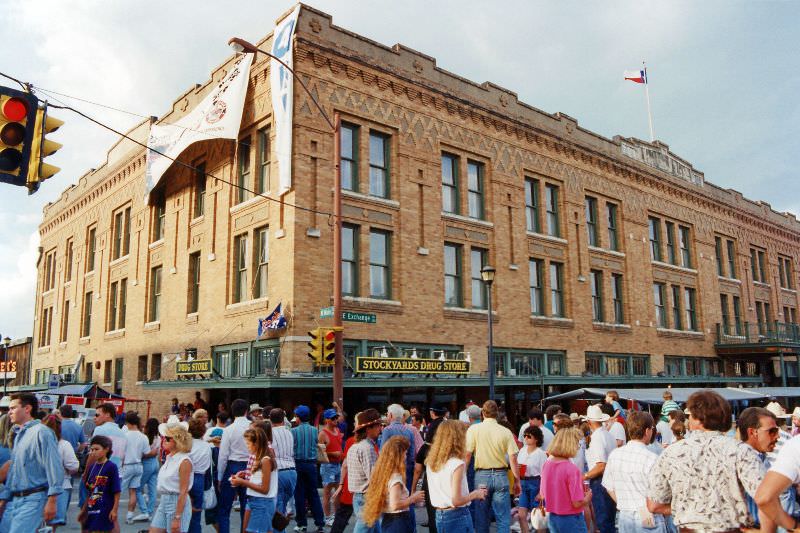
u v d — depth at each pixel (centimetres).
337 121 1675
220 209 2361
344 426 1514
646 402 2081
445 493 673
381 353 2100
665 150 3600
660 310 3381
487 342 2438
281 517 888
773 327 4212
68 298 3681
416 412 1284
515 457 916
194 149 2552
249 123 2253
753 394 2256
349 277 2108
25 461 748
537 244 2747
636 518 683
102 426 1098
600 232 3067
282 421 1024
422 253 2286
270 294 2041
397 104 2319
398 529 662
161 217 2814
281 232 2017
